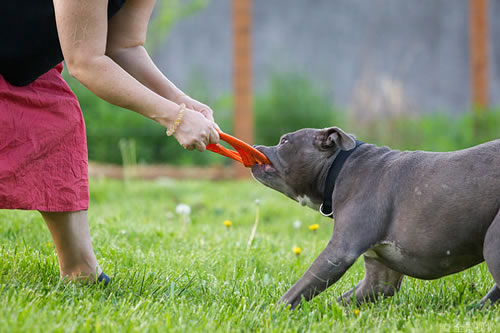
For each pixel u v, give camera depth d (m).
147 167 15.77
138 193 12.49
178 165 16.55
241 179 15.23
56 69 5.32
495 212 4.63
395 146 17.16
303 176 5.57
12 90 4.96
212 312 4.68
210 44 24.09
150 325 4.18
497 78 25.00
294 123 17.39
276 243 8.07
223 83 23.97
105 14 4.80
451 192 4.75
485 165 4.74
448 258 4.89
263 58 24.02
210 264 6.69
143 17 5.62
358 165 5.27
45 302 4.52
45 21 4.77
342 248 4.98
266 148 5.74
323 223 9.99
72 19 4.68
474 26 16.02
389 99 19.06
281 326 4.40
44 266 5.55
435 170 4.88
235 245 7.63
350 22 24.20
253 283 5.84
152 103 4.83
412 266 5.05
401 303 5.32
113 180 14.16
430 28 24.44
